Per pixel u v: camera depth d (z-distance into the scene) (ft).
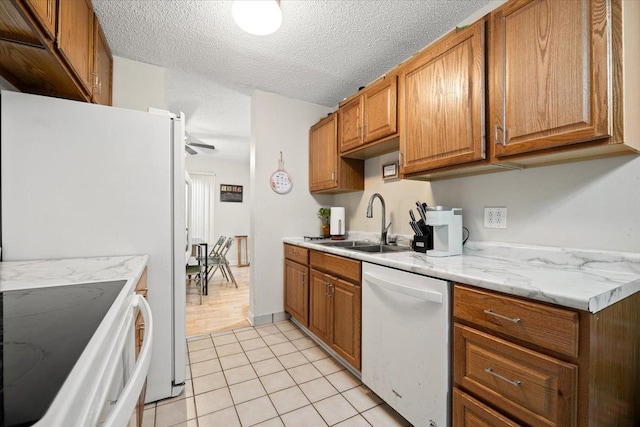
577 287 2.94
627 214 3.71
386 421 4.72
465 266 4.23
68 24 4.08
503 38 4.13
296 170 9.76
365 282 5.42
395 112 6.18
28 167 4.28
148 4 5.35
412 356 4.33
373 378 5.17
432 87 5.16
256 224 9.08
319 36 6.35
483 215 5.42
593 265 3.94
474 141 4.47
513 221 4.93
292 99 9.70
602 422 2.77
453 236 5.28
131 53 7.00
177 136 5.40
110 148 4.75
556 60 3.55
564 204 4.30
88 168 4.61
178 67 7.68
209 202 20.30
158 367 5.16
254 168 9.11
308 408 5.04
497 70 4.20
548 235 4.48
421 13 5.62
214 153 18.57
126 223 4.85
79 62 4.56
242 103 10.21
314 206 10.10
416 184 7.00
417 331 4.25
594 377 2.64
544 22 3.66
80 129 4.56
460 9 5.51
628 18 3.28
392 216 7.78
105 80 6.45
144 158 4.98
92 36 5.25
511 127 4.03
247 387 5.65
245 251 21.44
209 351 7.20
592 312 2.56
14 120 4.22
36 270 3.68
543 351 2.89
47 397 1.12
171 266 5.27
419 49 6.84
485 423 3.34
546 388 2.83
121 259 4.52
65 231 4.47
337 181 8.46
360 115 7.29
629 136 3.26
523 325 3.02
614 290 2.88
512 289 3.09
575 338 2.65
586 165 4.08
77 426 1.18
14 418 0.98
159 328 5.13
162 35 6.31
